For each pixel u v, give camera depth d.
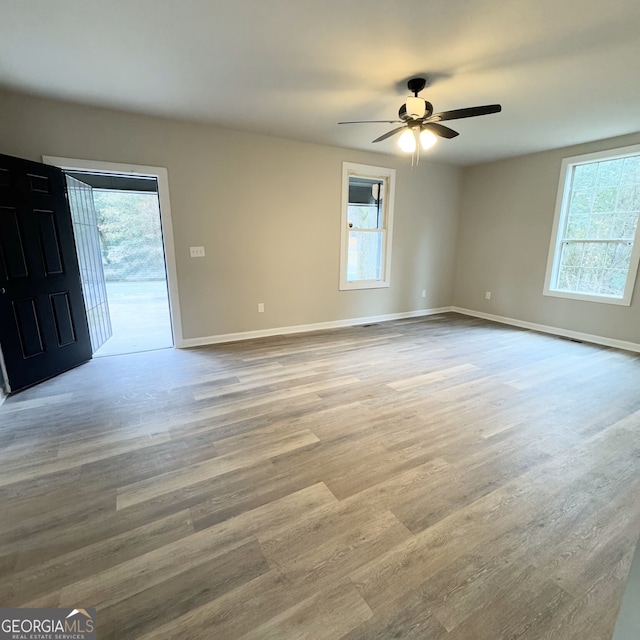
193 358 3.90
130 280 9.95
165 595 1.30
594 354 4.12
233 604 1.27
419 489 1.87
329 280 5.19
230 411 2.70
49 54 2.44
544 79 2.79
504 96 3.11
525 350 4.27
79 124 3.37
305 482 1.92
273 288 4.76
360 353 4.12
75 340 3.61
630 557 1.47
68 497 1.79
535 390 3.12
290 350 4.21
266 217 4.52
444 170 5.91
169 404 2.81
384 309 5.84
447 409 2.76
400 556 1.47
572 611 1.25
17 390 3.02
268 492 1.84
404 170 5.50
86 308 3.98
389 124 3.88
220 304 4.44
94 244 4.36
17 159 2.94
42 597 1.29
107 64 2.58
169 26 2.13
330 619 1.22
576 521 1.66
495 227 5.75
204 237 4.18
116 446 2.23
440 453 2.19
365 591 1.32
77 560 1.44
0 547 1.50
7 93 3.08
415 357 3.99
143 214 9.76
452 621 1.22
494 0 1.90
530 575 1.39
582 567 1.42
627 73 2.68
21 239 3.01
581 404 2.85
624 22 2.07
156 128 3.71
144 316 5.87
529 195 5.22
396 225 5.63
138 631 1.18
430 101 3.23
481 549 1.51
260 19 2.06
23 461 2.08
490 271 5.90
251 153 4.27
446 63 2.56
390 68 2.63
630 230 4.25
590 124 3.80
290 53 2.44
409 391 3.09
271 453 2.17
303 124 3.91
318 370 3.57
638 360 3.92
